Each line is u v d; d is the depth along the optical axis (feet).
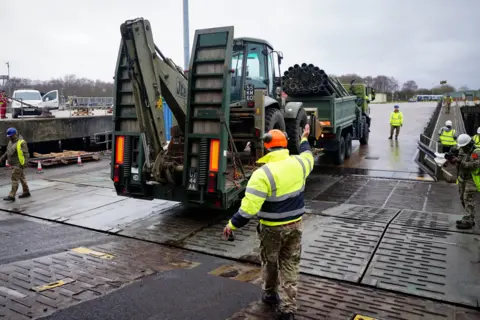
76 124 54.29
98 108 88.69
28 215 24.52
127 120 22.17
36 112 70.38
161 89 21.38
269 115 24.95
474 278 14.84
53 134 50.47
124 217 23.61
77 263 16.76
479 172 19.60
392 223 21.20
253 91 25.68
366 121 55.98
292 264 12.16
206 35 20.20
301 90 37.19
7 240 19.94
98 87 206.18
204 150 20.26
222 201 20.48
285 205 11.78
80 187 31.96
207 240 19.47
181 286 14.49
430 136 58.65
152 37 19.72
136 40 18.85
